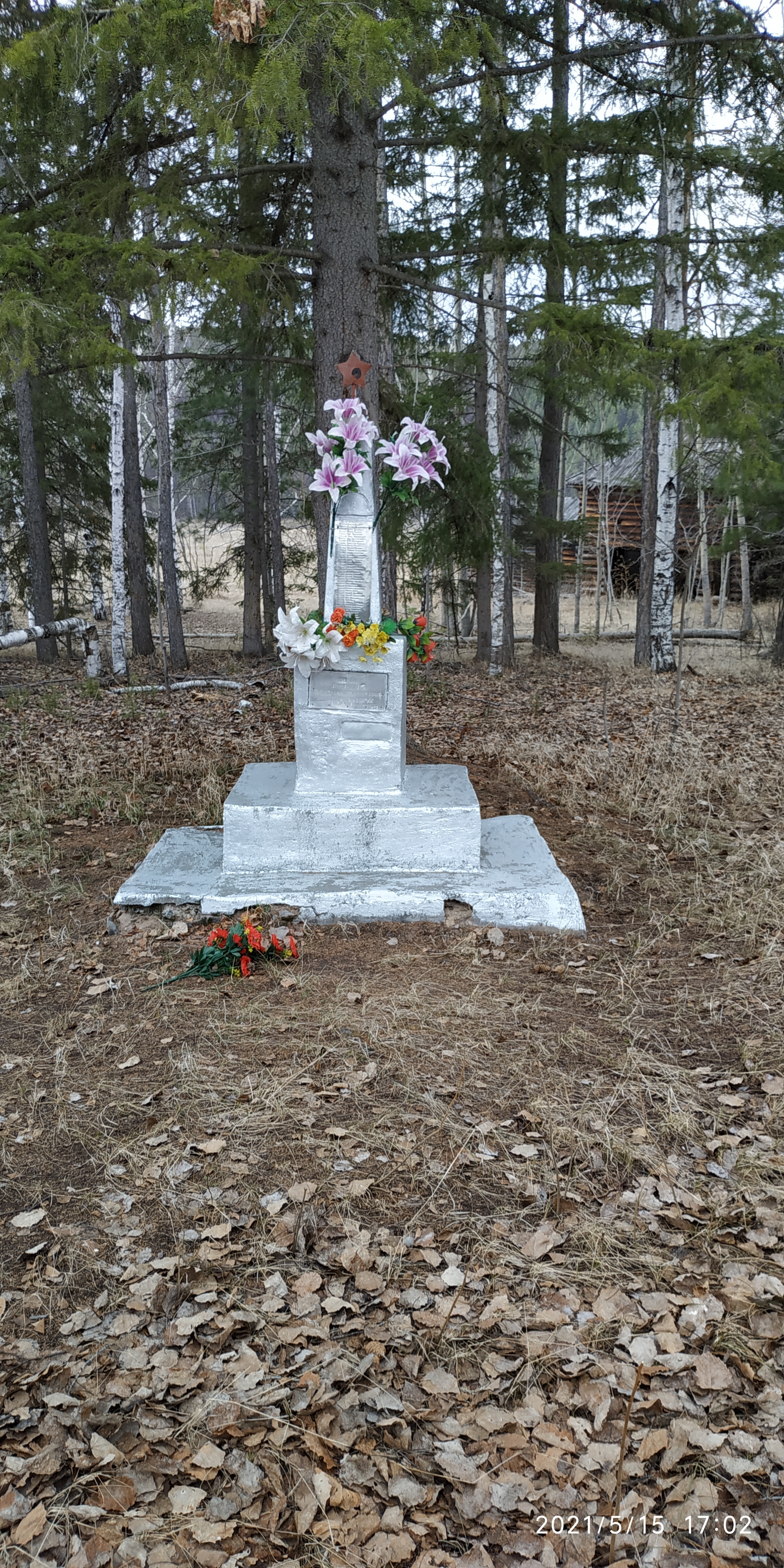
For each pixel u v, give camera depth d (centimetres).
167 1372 254
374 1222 310
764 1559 209
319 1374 254
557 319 650
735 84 772
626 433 1784
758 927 524
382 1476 228
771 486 967
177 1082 388
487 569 1673
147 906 534
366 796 550
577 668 1611
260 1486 226
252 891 533
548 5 759
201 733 1008
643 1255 295
